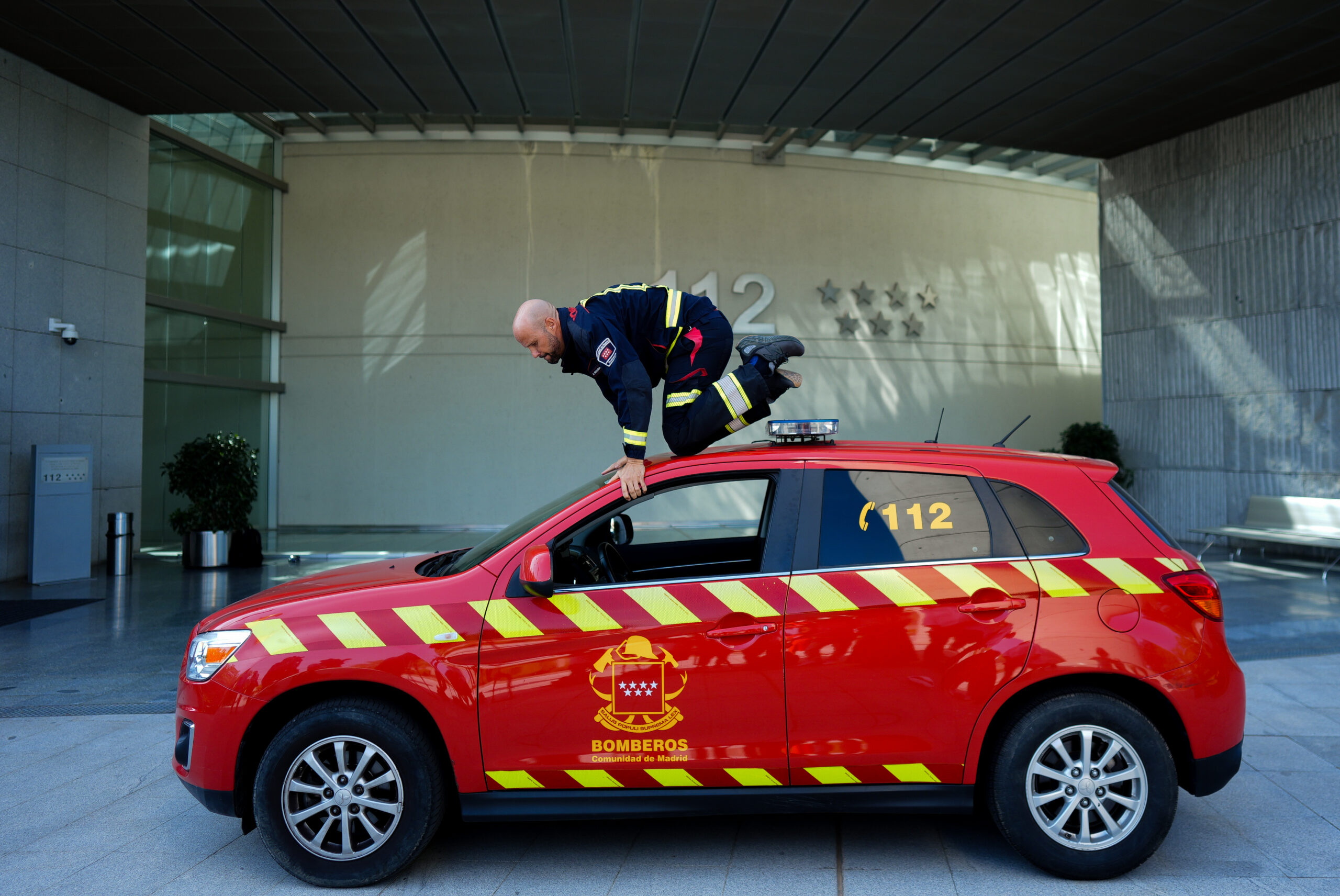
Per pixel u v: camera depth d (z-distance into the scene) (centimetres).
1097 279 1925
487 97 1182
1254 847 323
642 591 304
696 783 298
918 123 1273
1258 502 1150
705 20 960
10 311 1040
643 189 1723
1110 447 1403
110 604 888
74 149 1126
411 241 1709
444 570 344
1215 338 1273
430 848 334
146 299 1308
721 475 321
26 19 948
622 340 324
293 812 300
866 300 1767
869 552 308
